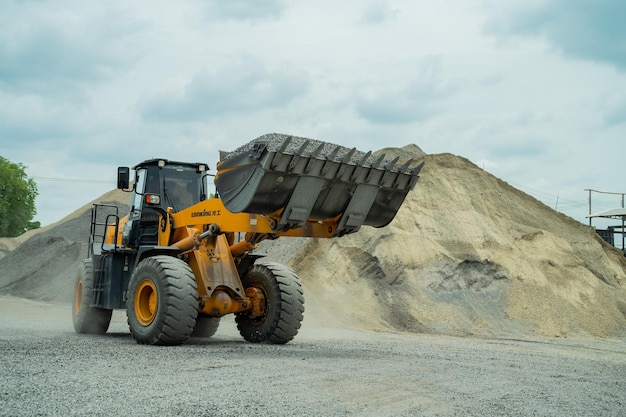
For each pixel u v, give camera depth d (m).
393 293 20.72
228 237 11.89
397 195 10.25
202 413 5.23
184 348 9.86
